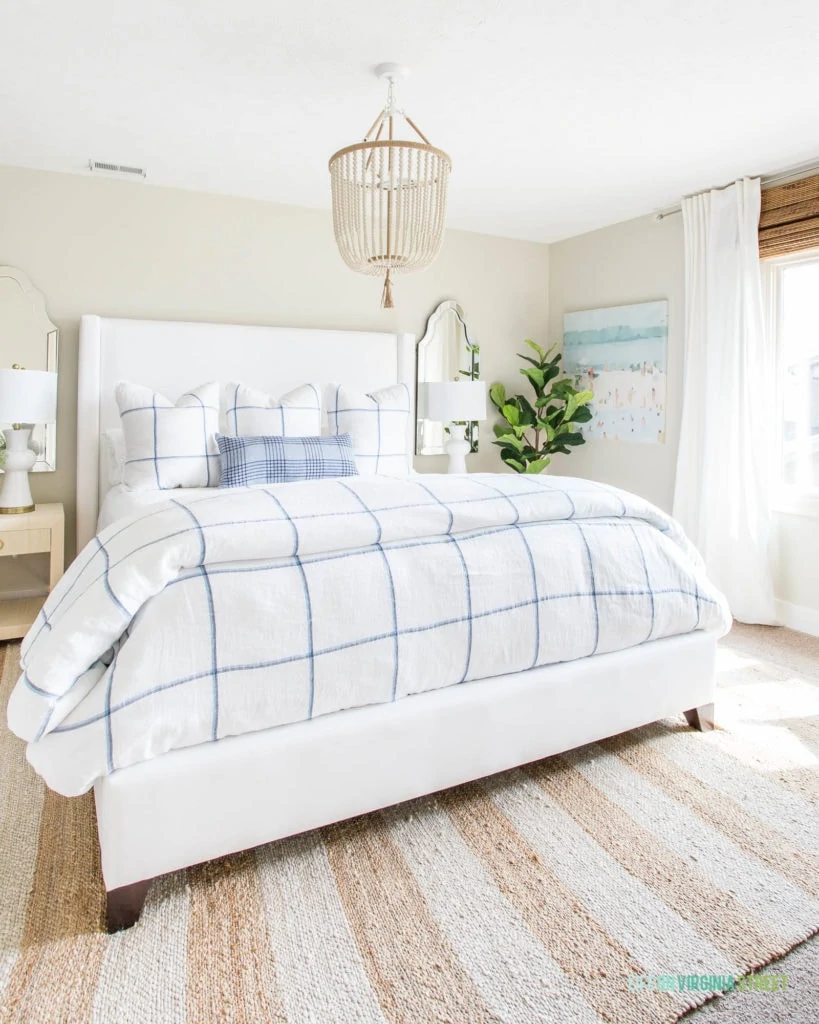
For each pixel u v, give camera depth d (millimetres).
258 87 2465
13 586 3369
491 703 1730
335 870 1549
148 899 1449
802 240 3154
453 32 2092
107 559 1510
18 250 3299
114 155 3141
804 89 2463
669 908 1438
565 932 1367
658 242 3988
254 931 1363
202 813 1398
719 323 3502
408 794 1649
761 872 1555
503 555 1796
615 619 1934
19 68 2330
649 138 2908
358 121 2760
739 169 3270
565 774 1976
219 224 3719
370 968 1274
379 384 4098
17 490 3062
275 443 2967
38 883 1498
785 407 3492
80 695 1347
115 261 3494
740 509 3445
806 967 1286
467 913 1419
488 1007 1192
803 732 2242
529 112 2658
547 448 4500
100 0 1933
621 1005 1197
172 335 3512
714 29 2072
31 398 2949
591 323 4465
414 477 2080
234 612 1439
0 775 1952
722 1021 1168
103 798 1356
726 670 2807
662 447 4020
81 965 1272
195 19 2027
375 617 1577
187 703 1375
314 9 1971
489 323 4637
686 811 1792
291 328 3859
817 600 3312
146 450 2928
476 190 3633
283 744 1467
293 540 1539
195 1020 1164
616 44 2156
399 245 2393
